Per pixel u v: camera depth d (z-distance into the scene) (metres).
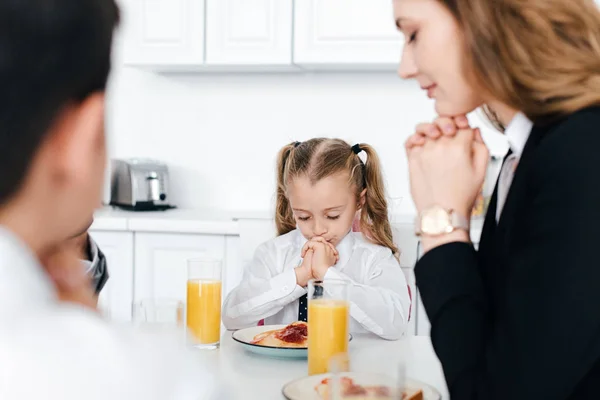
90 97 0.41
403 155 3.26
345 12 2.93
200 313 1.40
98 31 0.41
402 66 1.00
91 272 1.19
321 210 1.95
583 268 0.79
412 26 0.96
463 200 1.02
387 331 1.60
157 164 3.28
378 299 1.63
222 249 2.90
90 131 0.41
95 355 0.38
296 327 1.43
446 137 1.04
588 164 0.81
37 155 0.40
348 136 3.30
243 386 1.14
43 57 0.39
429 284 0.95
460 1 0.91
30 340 0.37
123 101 3.48
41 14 0.39
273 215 2.77
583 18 0.89
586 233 0.79
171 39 3.09
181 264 2.93
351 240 2.06
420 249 2.57
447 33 0.93
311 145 2.02
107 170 0.44
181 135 3.45
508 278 0.86
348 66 3.07
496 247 0.97
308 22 2.97
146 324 1.08
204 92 3.42
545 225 0.82
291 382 1.10
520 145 0.97
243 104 3.39
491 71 0.90
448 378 0.90
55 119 0.40
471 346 0.90
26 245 0.42
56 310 0.40
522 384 0.81
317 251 1.82
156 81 3.45
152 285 2.95
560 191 0.82
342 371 0.97
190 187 3.45
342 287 1.23
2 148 0.39
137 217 2.96
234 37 3.04
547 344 0.80
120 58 3.12
